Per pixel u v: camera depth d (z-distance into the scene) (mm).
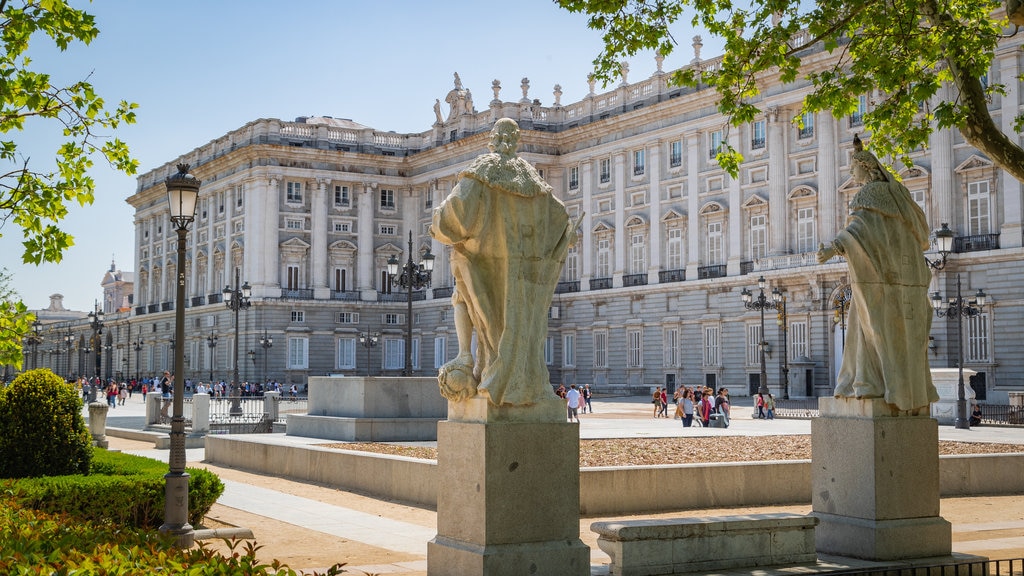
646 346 71250
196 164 95938
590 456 19625
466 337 8656
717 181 66562
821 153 58906
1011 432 31984
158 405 36438
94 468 15484
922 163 52969
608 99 76125
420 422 25594
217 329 90000
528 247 8555
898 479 10523
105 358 120438
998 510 16688
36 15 13344
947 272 51375
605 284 74750
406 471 18203
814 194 59281
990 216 50500
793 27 16250
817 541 10969
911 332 10797
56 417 15109
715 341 65812
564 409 8586
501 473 8156
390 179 89062
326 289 86312
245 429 34875
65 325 133750
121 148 14750
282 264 85562
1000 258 49500
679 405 38125
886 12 15602
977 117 14211
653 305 70688
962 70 14492
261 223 84625
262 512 16641
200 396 32156
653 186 71250
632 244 73250
